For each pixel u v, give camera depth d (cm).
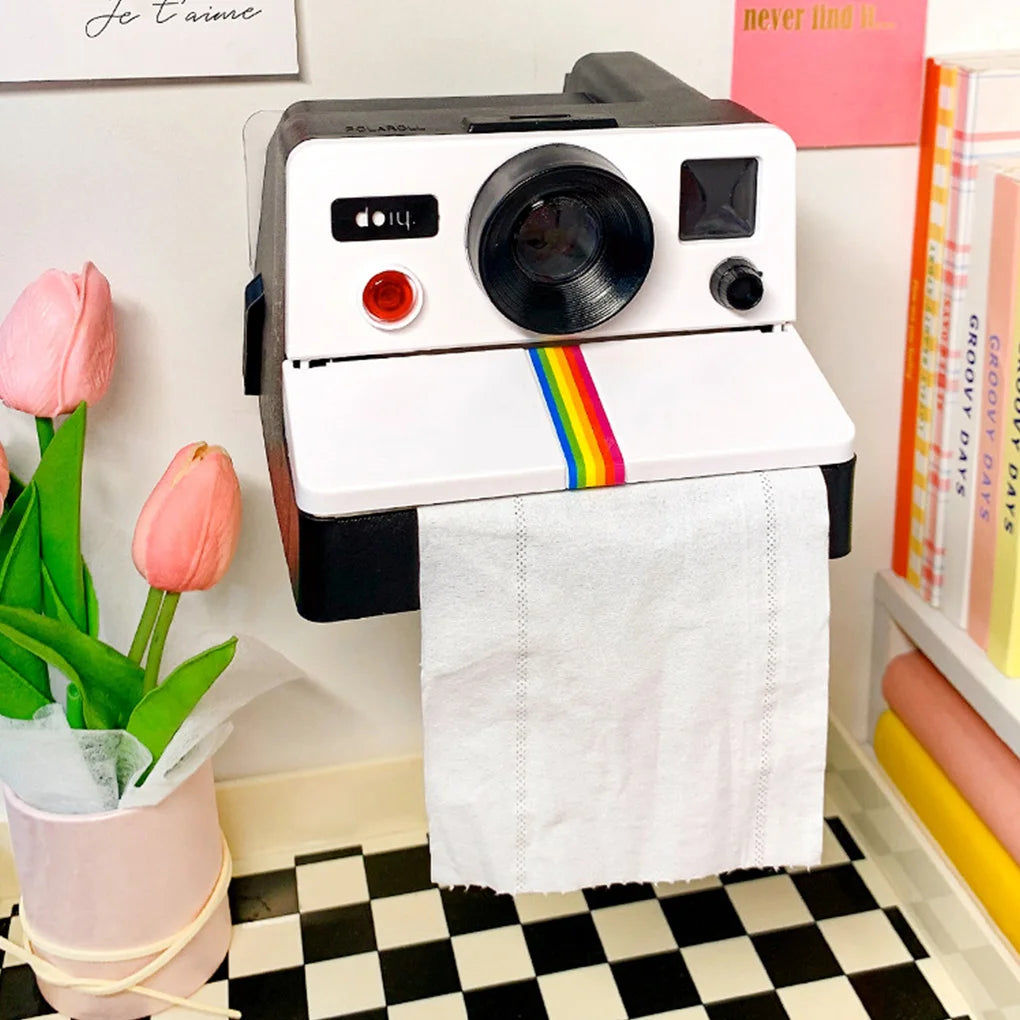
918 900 91
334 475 58
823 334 93
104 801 79
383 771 98
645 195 63
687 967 87
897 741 100
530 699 64
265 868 97
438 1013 84
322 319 61
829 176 88
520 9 80
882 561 101
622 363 64
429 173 60
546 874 68
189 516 74
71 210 78
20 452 84
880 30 84
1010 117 83
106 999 83
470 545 60
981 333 85
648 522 61
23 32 73
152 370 83
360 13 78
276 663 89
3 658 77
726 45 83
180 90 77
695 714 65
